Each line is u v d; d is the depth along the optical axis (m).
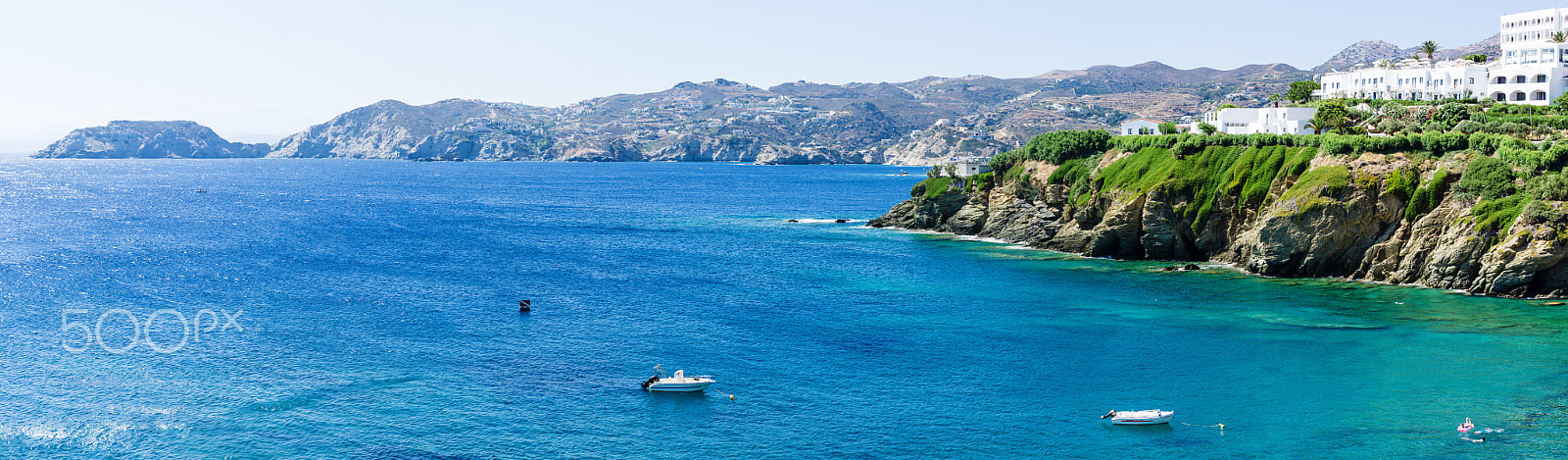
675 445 71.56
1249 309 113.88
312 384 84.00
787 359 93.25
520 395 82.06
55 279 135.38
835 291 127.25
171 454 69.00
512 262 156.75
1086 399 81.25
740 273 143.62
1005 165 189.88
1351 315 110.00
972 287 129.38
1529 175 123.88
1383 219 133.00
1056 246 168.25
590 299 122.19
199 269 145.88
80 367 88.31
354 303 118.25
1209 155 157.50
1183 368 89.50
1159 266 148.25
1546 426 73.44
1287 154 148.75
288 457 68.62
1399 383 83.94
